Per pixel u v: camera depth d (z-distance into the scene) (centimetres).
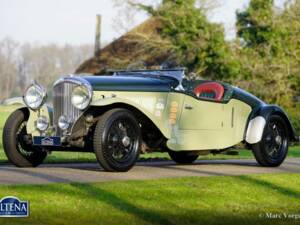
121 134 864
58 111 905
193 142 971
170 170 927
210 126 990
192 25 3750
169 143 940
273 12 3569
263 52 3597
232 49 3656
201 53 3712
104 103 856
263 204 711
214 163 1110
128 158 873
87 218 602
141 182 761
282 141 1049
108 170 863
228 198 719
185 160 1080
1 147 1612
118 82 916
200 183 780
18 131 944
